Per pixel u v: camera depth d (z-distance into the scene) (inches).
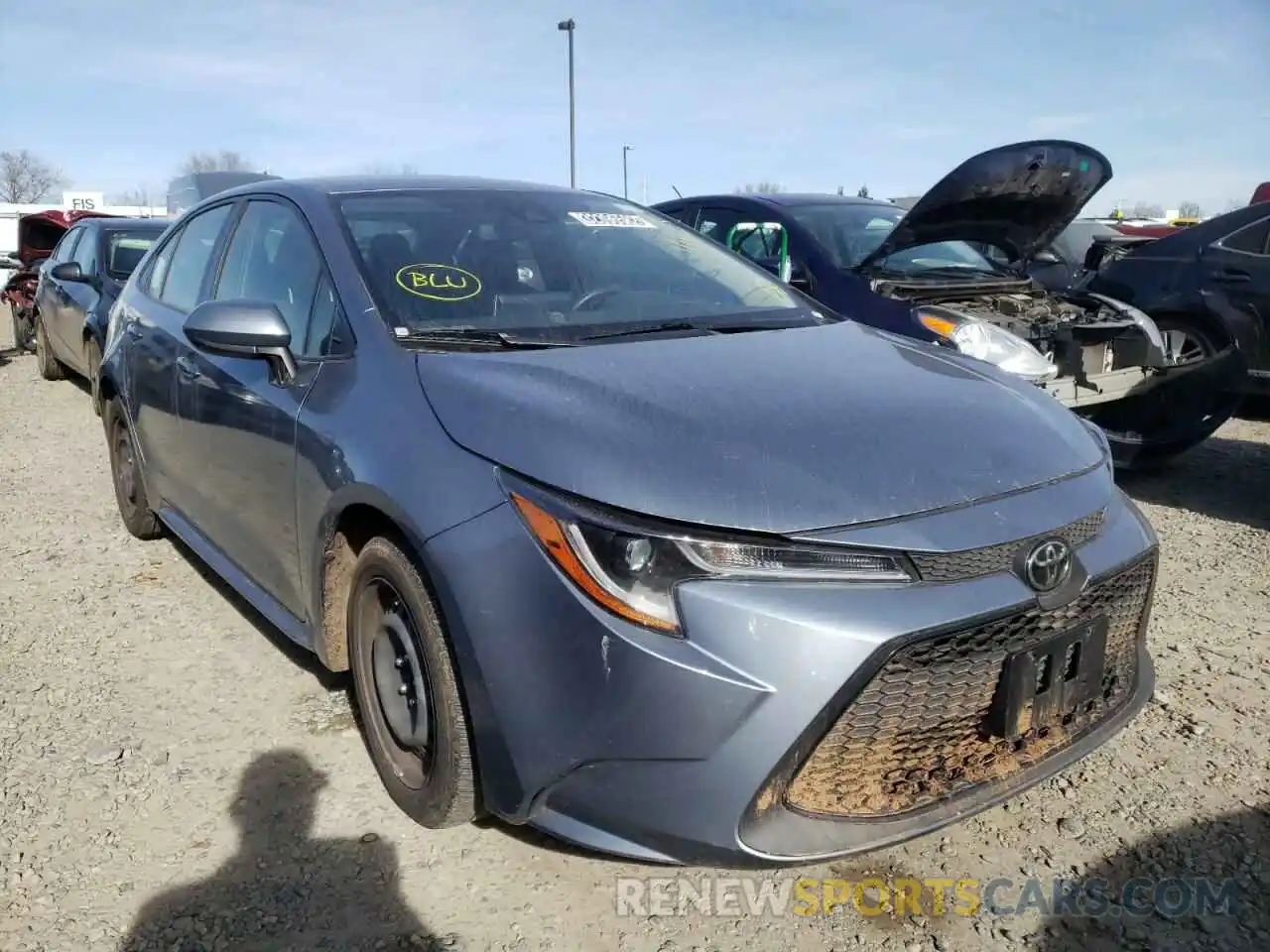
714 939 89.8
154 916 91.7
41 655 143.2
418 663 98.3
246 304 115.5
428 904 93.4
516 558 84.0
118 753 117.6
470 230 130.3
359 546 109.4
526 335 111.8
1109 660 99.9
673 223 154.9
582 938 89.7
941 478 87.8
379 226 125.9
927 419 95.8
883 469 86.8
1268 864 99.3
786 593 78.7
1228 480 245.0
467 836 103.1
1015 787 88.4
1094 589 91.6
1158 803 109.0
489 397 94.5
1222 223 256.5
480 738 88.4
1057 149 209.0
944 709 84.8
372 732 108.7
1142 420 246.5
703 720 77.5
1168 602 164.1
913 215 218.8
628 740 79.5
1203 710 128.4
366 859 99.4
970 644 83.6
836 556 80.4
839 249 247.1
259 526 126.0
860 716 81.0
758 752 77.7
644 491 81.4
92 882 96.3
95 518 208.1
